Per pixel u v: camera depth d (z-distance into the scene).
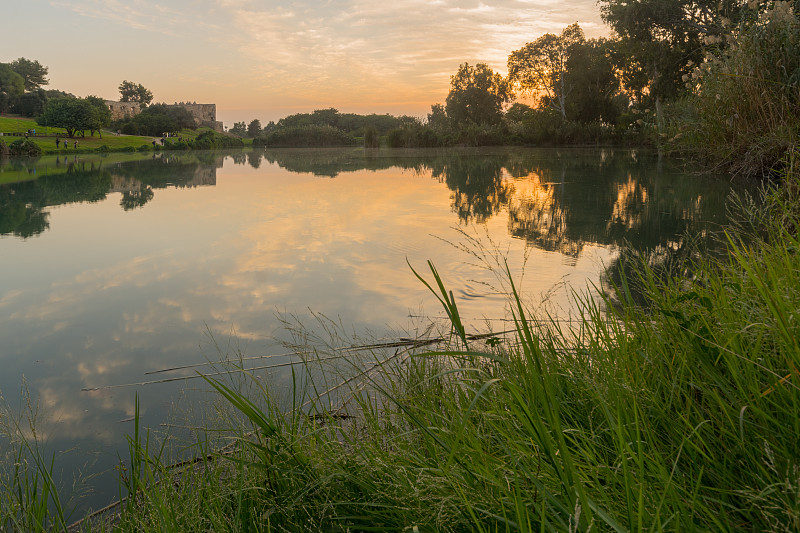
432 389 1.72
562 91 41.19
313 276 4.88
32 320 3.97
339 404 2.17
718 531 0.95
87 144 52.59
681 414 1.22
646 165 16.11
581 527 0.90
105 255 6.25
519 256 5.10
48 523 1.61
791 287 1.48
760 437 1.05
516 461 1.09
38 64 98.56
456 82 51.50
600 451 1.22
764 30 9.32
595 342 1.75
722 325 1.41
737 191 8.52
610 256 4.96
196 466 1.79
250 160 30.92
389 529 1.22
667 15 21.86
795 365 1.13
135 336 3.57
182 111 85.50
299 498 1.28
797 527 0.84
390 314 3.68
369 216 8.41
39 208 10.82
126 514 1.44
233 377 2.72
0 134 50.69
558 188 11.09
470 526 1.07
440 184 13.48
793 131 8.58
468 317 3.42
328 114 89.44
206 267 5.46
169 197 12.43
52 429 2.35
